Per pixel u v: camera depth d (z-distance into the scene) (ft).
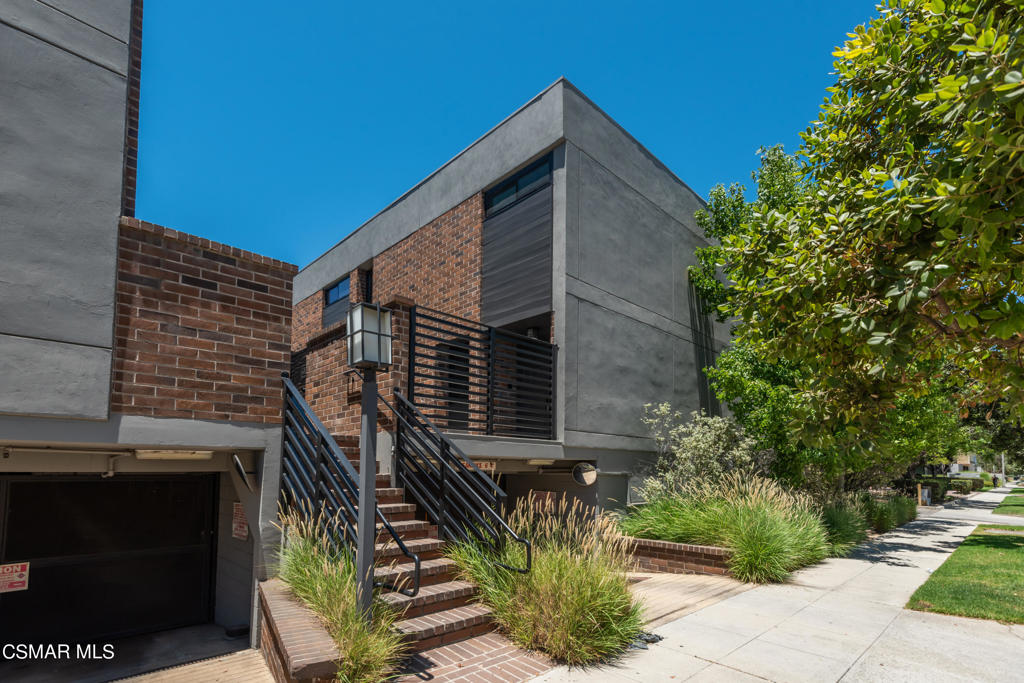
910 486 92.38
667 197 45.14
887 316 13.32
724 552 28.27
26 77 16.75
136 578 22.91
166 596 23.54
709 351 47.98
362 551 15.14
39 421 16.01
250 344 20.52
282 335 21.42
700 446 36.24
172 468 21.08
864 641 18.29
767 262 18.49
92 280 17.21
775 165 43.45
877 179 14.70
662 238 43.98
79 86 17.78
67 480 21.79
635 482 38.55
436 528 21.93
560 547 19.77
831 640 18.37
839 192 17.15
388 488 23.84
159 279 18.66
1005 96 9.97
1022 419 14.84
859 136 18.65
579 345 35.09
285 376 21.36
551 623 16.49
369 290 54.70
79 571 21.67
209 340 19.53
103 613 21.97
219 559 24.63
